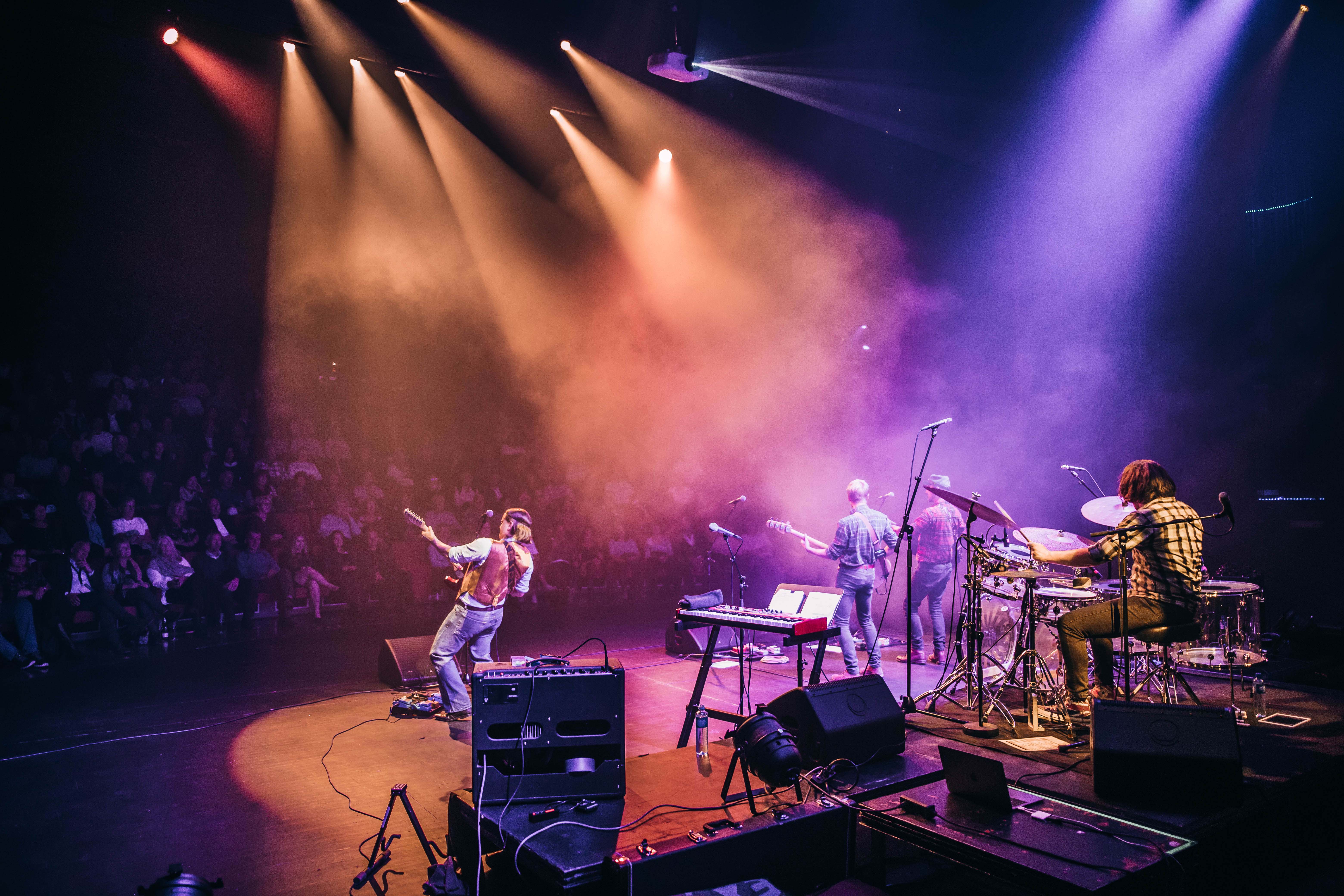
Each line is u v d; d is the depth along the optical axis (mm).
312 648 8688
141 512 9750
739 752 3518
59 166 10953
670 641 8180
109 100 10406
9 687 6988
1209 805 3393
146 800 4422
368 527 11148
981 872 3023
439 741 5422
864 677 4168
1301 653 7066
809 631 4633
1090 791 3578
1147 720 3541
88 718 5988
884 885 3410
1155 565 4352
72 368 10898
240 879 3527
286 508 10773
